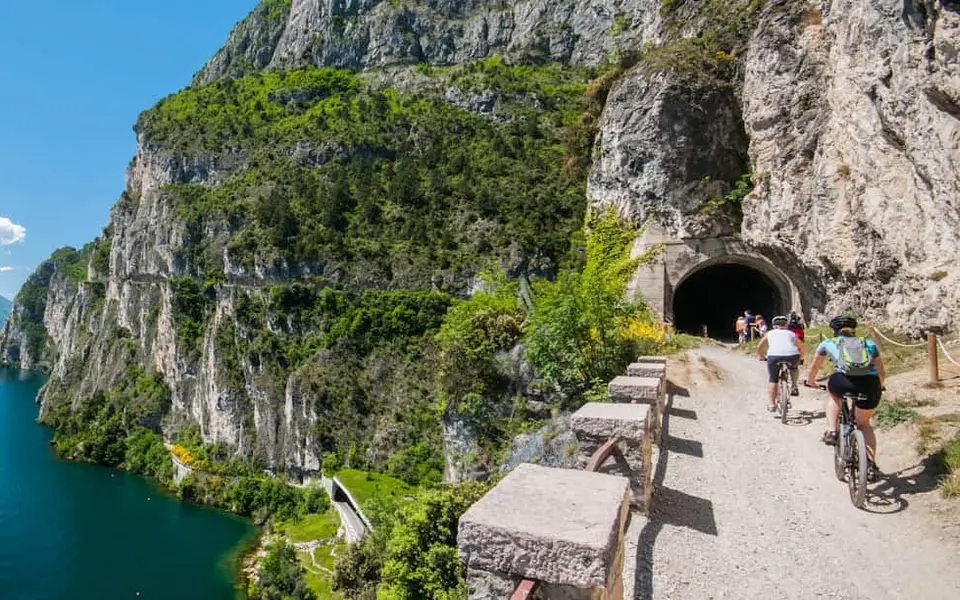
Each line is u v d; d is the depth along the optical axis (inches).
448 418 848.9
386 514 1135.6
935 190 627.5
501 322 847.7
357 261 2444.6
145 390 3161.9
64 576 1694.1
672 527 246.8
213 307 2960.1
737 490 294.8
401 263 2393.0
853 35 839.7
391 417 2004.2
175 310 3029.0
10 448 3193.9
